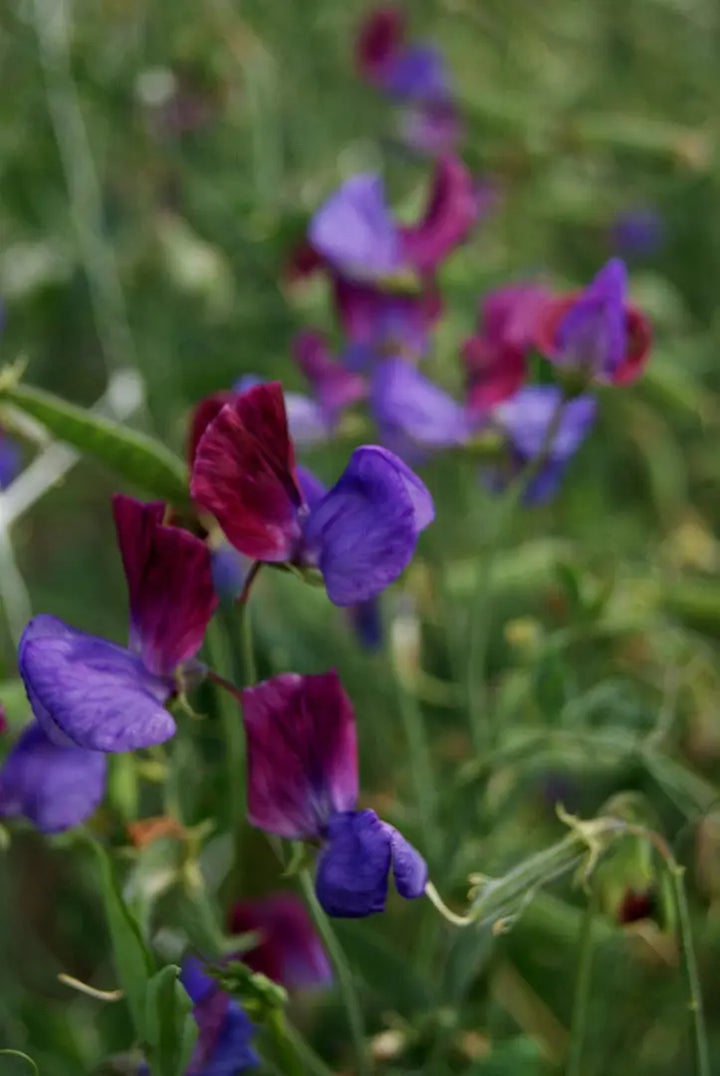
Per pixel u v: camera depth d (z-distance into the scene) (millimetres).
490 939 697
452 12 1324
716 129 1268
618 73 1372
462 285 975
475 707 755
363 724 832
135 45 1096
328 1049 748
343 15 1322
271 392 625
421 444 765
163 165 1083
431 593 805
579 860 662
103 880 645
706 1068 667
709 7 1374
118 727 614
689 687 806
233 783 686
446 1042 699
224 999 654
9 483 802
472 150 1161
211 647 681
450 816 727
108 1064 655
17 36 1010
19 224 1111
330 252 798
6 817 653
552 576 819
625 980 789
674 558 899
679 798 744
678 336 1161
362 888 616
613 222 1271
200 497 624
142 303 1045
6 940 812
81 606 1014
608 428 1038
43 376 1094
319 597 823
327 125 1265
